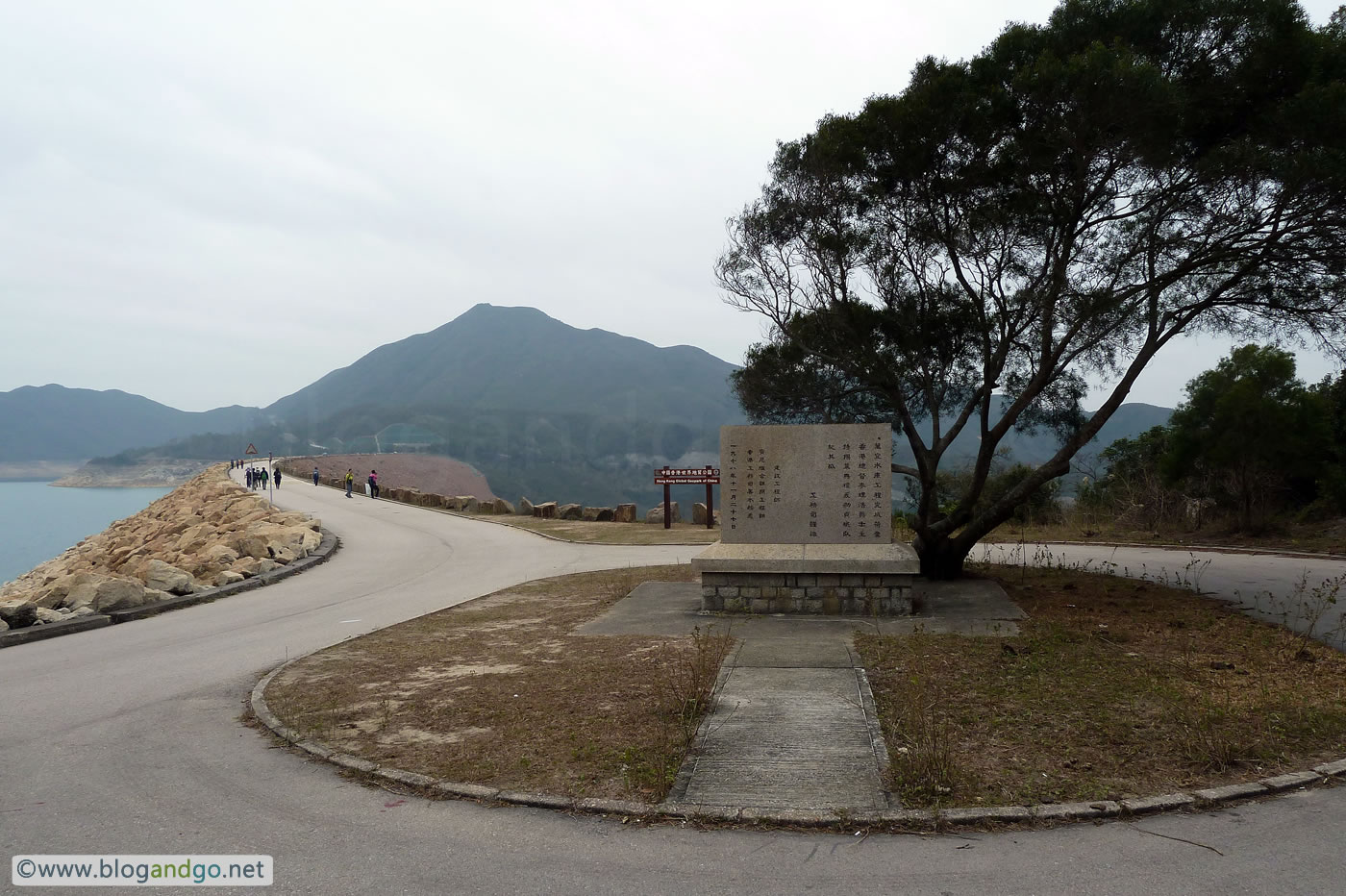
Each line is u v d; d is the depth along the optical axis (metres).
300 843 4.45
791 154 12.08
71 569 25.02
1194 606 10.30
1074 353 11.33
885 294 12.25
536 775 5.23
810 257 12.13
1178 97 8.99
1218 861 3.98
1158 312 11.25
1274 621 9.37
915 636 8.66
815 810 4.59
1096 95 9.13
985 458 11.85
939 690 6.69
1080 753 5.29
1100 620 9.48
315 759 5.78
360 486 50.56
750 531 11.49
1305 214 9.74
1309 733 5.59
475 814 4.76
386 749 5.83
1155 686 6.62
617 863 4.13
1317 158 8.62
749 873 3.99
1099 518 23.22
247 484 49.44
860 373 12.13
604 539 22.89
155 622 12.67
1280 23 9.18
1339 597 10.77
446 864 4.16
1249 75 9.54
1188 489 20.55
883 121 11.09
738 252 12.77
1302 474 18.11
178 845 4.48
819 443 11.41
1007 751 5.35
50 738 6.54
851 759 5.33
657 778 5.09
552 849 4.30
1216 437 17.97
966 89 10.46
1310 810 4.50
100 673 9.00
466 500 35.00
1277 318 11.08
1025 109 10.25
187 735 6.48
